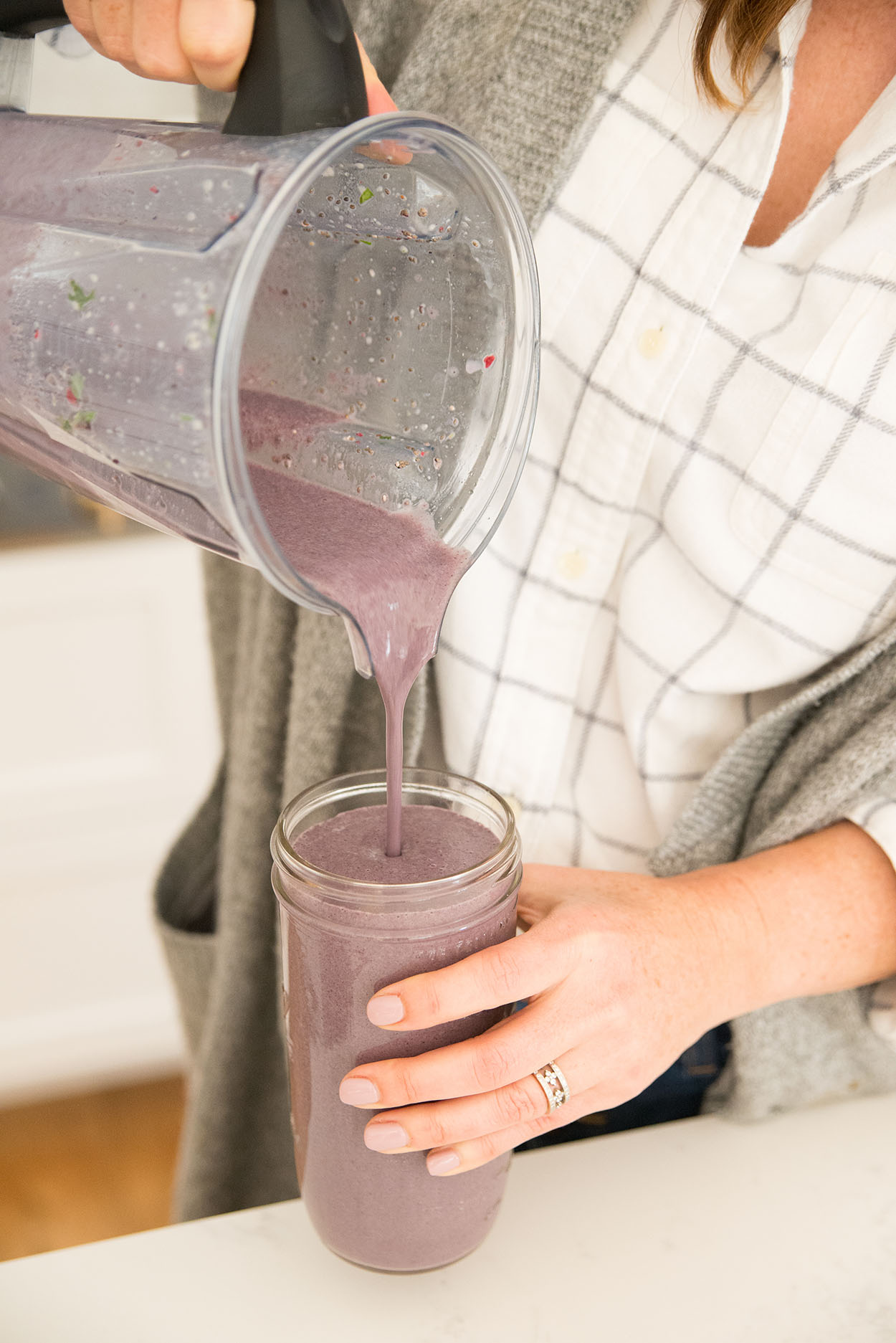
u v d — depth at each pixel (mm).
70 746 1905
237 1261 669
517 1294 650
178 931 1068
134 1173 1836
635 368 759
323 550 545
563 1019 603
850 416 710
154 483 493
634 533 813
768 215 753
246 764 950
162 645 1882
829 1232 690
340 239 542
